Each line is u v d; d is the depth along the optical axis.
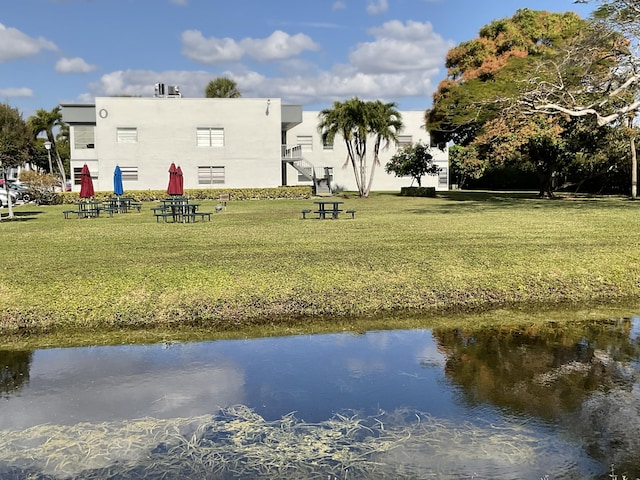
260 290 6.96
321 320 6.38
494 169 39.50
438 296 7.05
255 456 3.39
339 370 4.85
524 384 4.51
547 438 3.59
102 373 4.82
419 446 3.49
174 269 7.75
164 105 31.36
